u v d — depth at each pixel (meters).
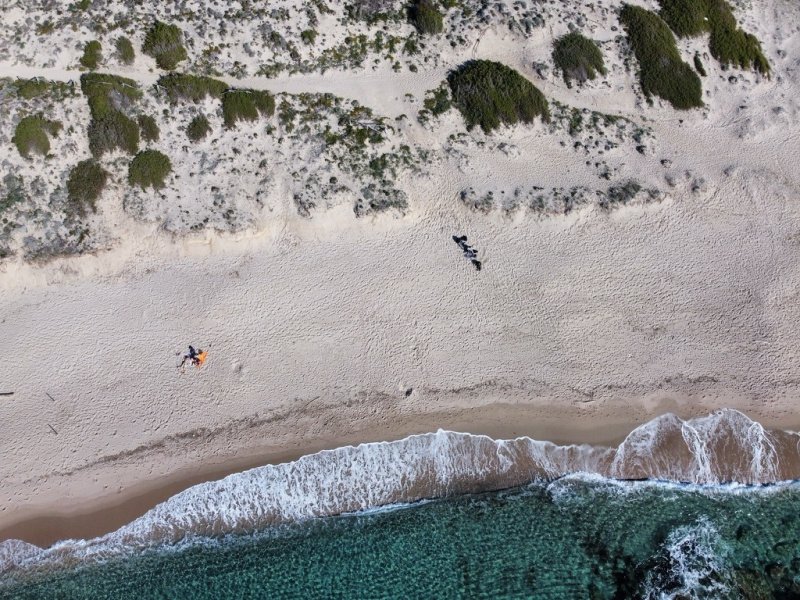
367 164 25.41
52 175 24.41
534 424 22.00
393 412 22.08
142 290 23.89
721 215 25.55
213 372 22.62
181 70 26.08
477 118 26.36
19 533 20.53
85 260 23.80
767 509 21.20
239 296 23.81
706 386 22.52
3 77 25.17
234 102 25.61
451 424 21.94
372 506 21.27
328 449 21.59
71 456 21.38
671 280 24.30
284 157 25.36
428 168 25.64
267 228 24.62
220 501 21.05
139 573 20.31
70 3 26.27
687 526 20.91
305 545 20.78
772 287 24.19
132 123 25.08
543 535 20.83
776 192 25.92
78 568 20.33
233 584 20.20
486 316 23.53
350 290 23.97
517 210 25.00
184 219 24.28
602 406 22.20
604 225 25.25
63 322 23.31
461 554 20.59
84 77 25.44
